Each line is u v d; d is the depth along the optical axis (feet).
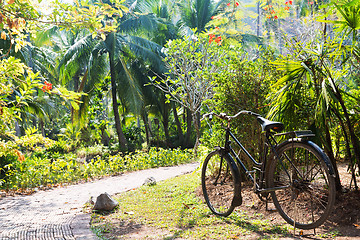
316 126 11.10
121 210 13.42
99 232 10.50
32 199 17.34
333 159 11.68
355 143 11.50
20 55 45.88
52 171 26.32
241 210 12.14
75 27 13.97
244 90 14.93
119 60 61.11
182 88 37.04
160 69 56.75
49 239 10.09
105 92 69.97
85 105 56.85
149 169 29.71
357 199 10.37
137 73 63.36
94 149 61.46
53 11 13.21
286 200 11.35
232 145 15.48
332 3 11.23
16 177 23.86
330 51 11.75
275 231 9.79
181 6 65.46
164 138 73.46
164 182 19.63
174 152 34.53
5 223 12.27
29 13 13.06
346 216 9.86
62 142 64.03
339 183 11.62
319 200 9.52
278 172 11.44
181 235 9.87
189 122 66.90
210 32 30.60
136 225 11.28
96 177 26.45
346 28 11.43
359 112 12.11
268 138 10.64
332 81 10.94
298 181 9.66
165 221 11.56
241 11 28.45
